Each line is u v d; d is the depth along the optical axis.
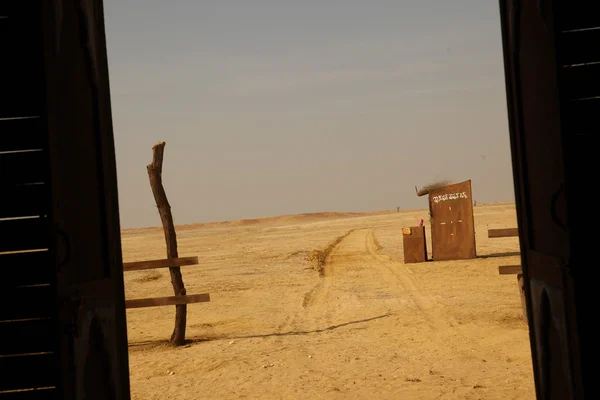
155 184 12.38
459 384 8.29
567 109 3.74
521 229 4.64
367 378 8.93
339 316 14.77
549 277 4.10
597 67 3.94
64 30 4.00
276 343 11.99
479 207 127.50
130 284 25.70
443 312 14.04
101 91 4.51
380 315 14.38
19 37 4.10
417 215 126.25
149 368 10.50
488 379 8.45
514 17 4.42
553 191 3.95
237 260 35.97
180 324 12.48
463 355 9.94
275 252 41.34
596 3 3.91
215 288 22.25
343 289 19.86
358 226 92.31
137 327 15.10
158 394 8.81
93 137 4.34
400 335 11.95
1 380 4.04
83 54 4.27
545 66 3.92
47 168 3.66
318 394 8.28
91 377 3.97
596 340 3.68
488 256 26.33
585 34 3.96
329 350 11.05
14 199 4.11
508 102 4.67
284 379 9.20
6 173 4.12
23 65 4.11
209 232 127.25
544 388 4.38
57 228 3.67
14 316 4.07
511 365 9.12
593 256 3.71
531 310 4.55
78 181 4.04
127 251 63.28
